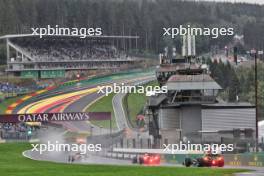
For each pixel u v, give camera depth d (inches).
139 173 4338.1
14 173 4436.5
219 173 4370.1
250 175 4205.2
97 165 5600.4
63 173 4397.1
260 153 5664.4
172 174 4242.1
